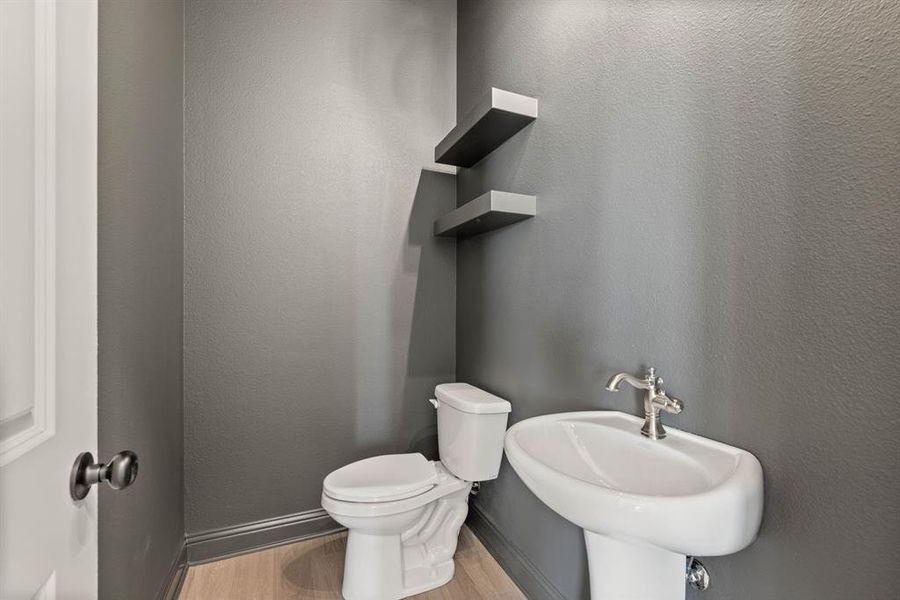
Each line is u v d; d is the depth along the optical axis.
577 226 1.32
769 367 0.79
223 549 1.77
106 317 0.97
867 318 0.66
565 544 1.37
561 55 1.41
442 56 2.19
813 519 0.72
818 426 0.72
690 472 0.84
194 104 1.73
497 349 1.79
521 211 1.51
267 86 1.85
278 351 1.87
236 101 1.80
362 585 1.50
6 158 0.44
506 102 1.47
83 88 0.61
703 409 0.92
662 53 1.03
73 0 0.58
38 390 0.49
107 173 0.98
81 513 0.59
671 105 1.01
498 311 1.79
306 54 1.92
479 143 1.77
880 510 0.64
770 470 0.79
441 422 1.85
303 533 1.91
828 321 0.71
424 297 2.15
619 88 1.17
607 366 1.20
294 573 1.68
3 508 0.43
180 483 1.64
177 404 1.59
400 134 2.10
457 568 1.72
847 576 0.68
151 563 1.29
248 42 1.82
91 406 0.62
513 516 1.67
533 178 1.55
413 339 2.12
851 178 0.67
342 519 1.44
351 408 2.00
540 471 0.82
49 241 0.52
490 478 1.66
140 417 1.18
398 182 2.10
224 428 1.78
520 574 1.60
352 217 2.01
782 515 0.77
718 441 0.88
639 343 1.09
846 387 0.68
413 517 1.53
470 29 2.07
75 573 0.57
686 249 0.96
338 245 1.98
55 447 0.53
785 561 0.76
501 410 1.66
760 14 0.81
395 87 2.09
